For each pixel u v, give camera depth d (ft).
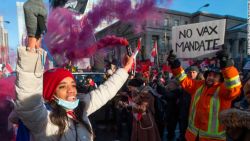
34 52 4.51
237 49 85.10
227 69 9.64
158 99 18.37
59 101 5.86
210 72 11.16
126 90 20.21
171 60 12.14
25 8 4.19
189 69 16.78
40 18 4.27
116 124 22.63
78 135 5.93
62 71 6.05
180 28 17.53
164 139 22.15
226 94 10.23
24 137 5.42
